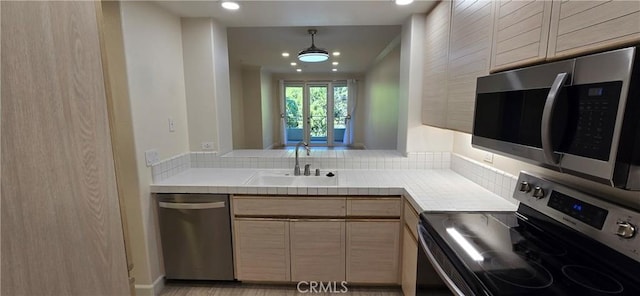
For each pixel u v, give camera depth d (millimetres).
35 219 642
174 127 2379
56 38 695
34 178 639
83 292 774
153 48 2094
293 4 2123
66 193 720
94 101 814
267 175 2502
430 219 1423
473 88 1546
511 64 1215
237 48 4602
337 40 4051
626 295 843
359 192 2047
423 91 2434
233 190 2092
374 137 6410
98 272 826
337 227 2115
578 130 837
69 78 731
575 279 921
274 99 8734
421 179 2221
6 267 587
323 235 2133
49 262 675
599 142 775
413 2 2088
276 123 8852
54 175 687
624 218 936
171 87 2332
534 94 1035
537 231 1271
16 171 602
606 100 753
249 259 2201
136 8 1911
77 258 753
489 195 1809
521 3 1142
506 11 1244
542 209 1271
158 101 2166
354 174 2410
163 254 2213
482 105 1374
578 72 833
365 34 3697
